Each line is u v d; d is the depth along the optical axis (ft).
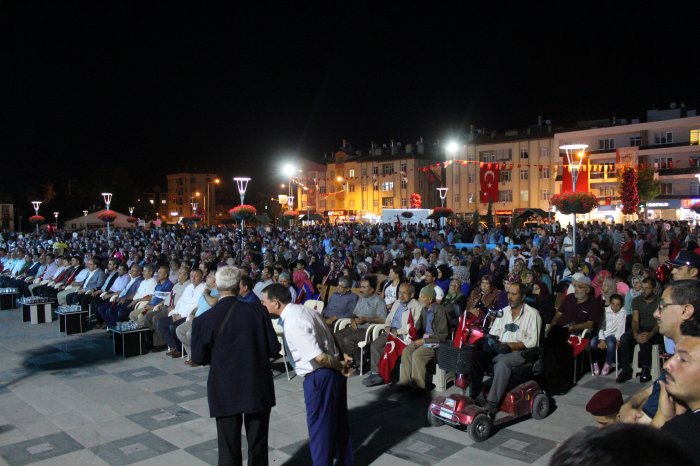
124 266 40.45
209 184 349.61
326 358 15.05
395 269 32.40
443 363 20.62
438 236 70.95
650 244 59.36
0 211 225.76
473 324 21.17
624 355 25.08
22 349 32.19
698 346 6.74
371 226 124.36
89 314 41.24
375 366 24.97
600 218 156.97
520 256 47.42
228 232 116.88
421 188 219.41
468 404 18.74
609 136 166.40
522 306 21.40
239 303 14.84
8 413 21.24
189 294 30.60
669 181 156.76
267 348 14.74
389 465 16.44
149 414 20.98
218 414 14.07
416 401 22.59
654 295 24.67
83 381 25.58
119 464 16.61
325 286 41.96
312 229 121.60
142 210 277.23
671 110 170.09
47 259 50.98
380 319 28.45
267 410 14.71
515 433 18.90
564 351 24.85
